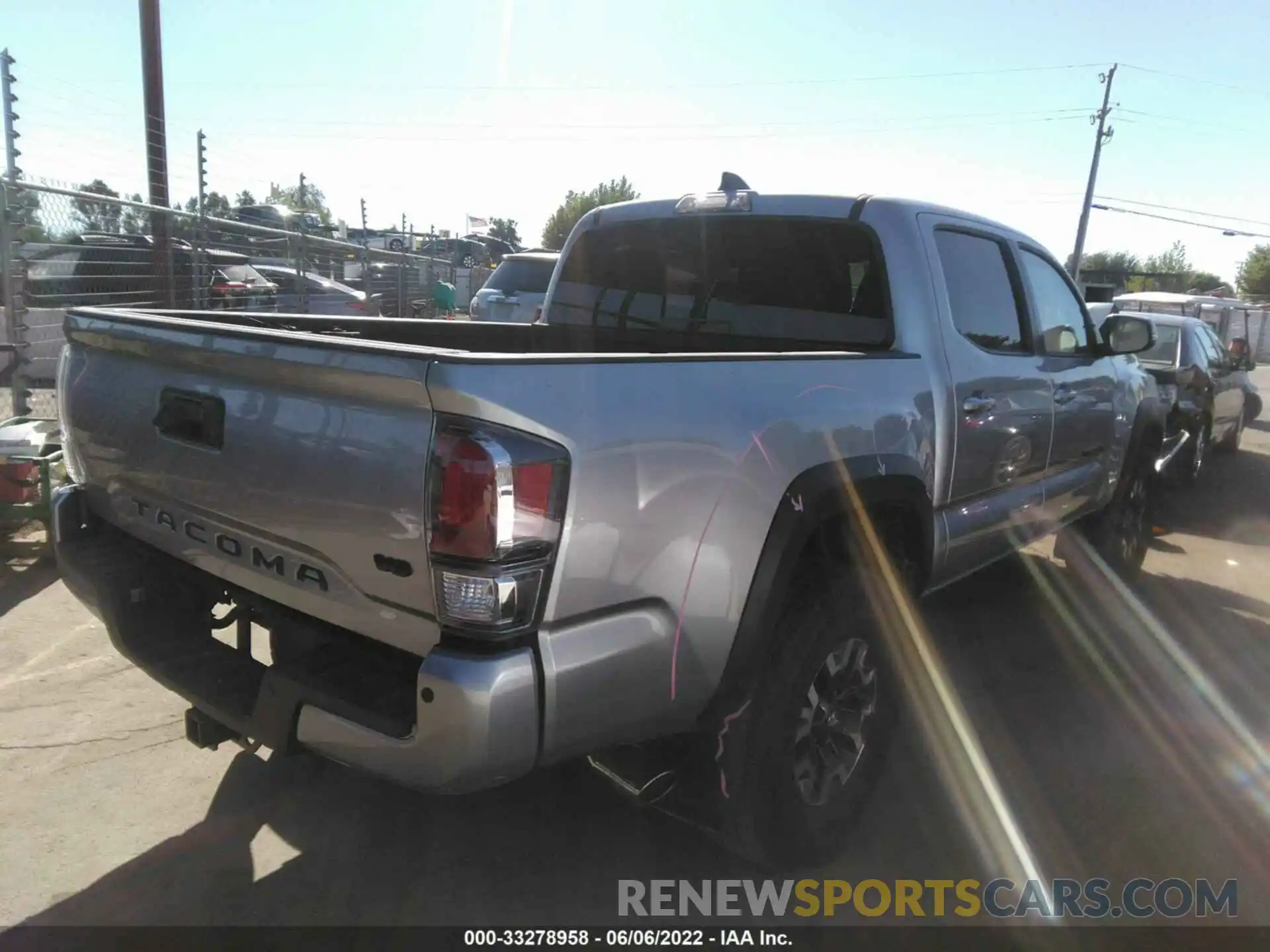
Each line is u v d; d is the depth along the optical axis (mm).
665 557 2357
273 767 3549
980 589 6117
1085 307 5094
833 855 3111
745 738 2684
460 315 21781
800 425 2762
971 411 3785
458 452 2023
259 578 2520
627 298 4461
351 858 3055
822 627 2840
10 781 3361
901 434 3289
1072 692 4598
